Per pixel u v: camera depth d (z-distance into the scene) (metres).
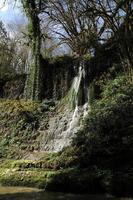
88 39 24.92
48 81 27.70
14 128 25.09
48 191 14.77
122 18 23.20
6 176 16.70
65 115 24.34
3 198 13.45
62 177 14.91
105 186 13.89
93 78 24.67
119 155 15.80
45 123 24.56
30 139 23.77
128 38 22.12
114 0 22.36
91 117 19.94
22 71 33.78
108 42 24.69
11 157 22.00
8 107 27.20
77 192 14.27
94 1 23.16
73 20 25.88
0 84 30.58
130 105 19.34
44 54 30.66
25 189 15.27
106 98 21.75
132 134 16.97
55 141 22.75
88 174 14.63
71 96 24.89
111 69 23.78
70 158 16.86
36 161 17.58
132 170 14.49
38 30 28.62
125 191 13.45
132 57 22.45
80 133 19.12
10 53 34.34
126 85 21.41
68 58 27.56
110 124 18.42
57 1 26.17
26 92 28.56
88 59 25.48
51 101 26.44
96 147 16.92
